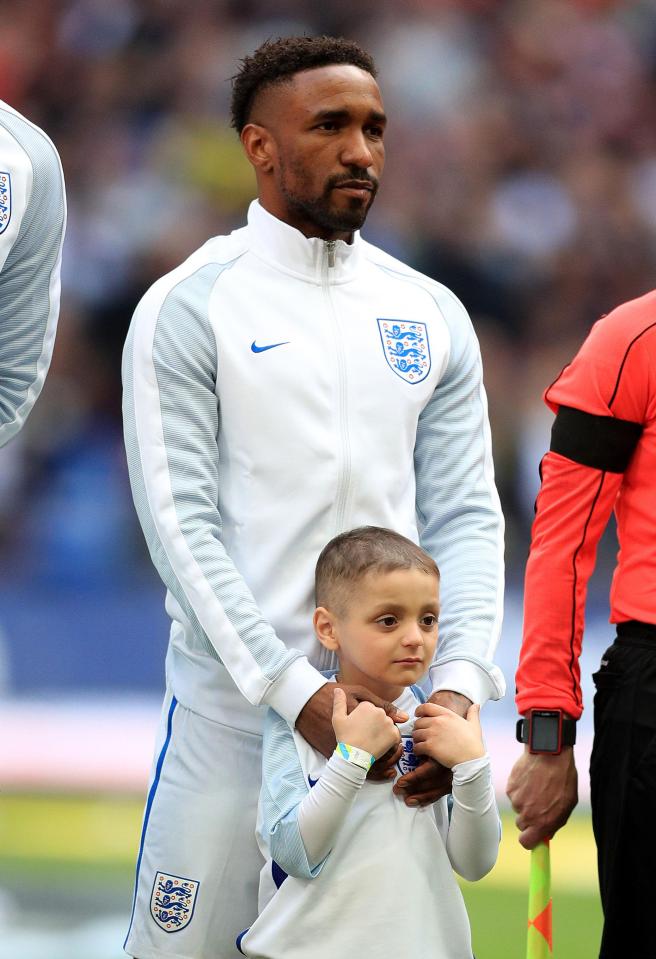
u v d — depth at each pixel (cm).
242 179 4966
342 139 1147
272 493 1157
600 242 5062
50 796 3048
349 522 1164
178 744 1188
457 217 4953
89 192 4891
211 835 1161
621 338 1205
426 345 1210
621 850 1181
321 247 1184
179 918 1166
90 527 4241
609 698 1196
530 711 1245
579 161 5203
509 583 3984
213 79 5112
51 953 2019
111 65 5156
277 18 5272
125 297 4700
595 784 1207
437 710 1090
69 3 5225
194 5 5234
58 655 3575
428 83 5219
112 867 2519
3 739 3394
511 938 2134
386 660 1080
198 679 1180
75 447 4359
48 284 1248
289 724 1103
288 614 1151
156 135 5025
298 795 1079
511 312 4881
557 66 5353
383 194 4981
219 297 1174
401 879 1071
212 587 1114
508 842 2767
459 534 1205
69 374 4494
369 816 1077
